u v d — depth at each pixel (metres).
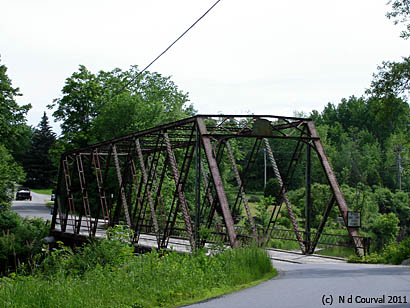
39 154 108.38
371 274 12.97
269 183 54.62
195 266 11.60
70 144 59.38
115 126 51.44
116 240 15.09
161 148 28.03
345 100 110.69
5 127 54.53
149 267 11.02
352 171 61.41
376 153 74.75
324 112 114.75
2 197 44.38
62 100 61.22
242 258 12.98
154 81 63.72
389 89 25.05
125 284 9.81
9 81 55.97
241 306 8.31
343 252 25.03
